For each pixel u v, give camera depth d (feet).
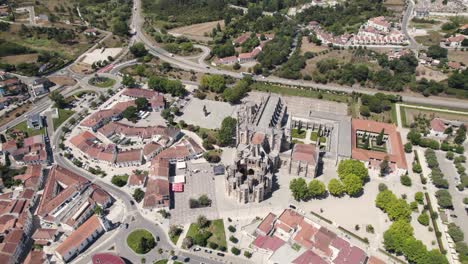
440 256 631.56
